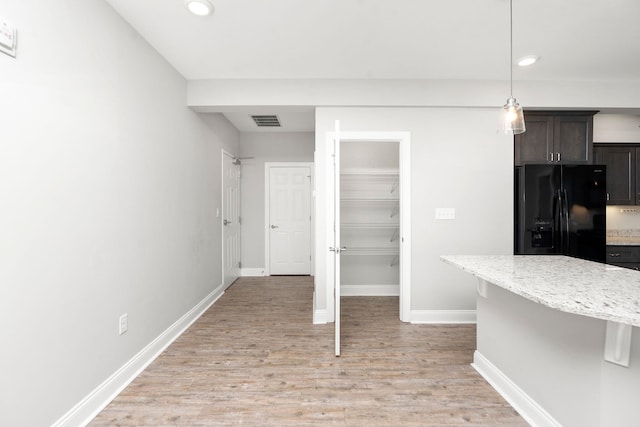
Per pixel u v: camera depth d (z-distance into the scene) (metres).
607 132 3.89
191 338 2.70
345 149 4.05
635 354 1.19
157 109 2.45
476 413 1.73
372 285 4.07
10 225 1.28
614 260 3.72
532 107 3.05
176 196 2.76
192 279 3.10
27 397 1.35
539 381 1.61
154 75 2.41
